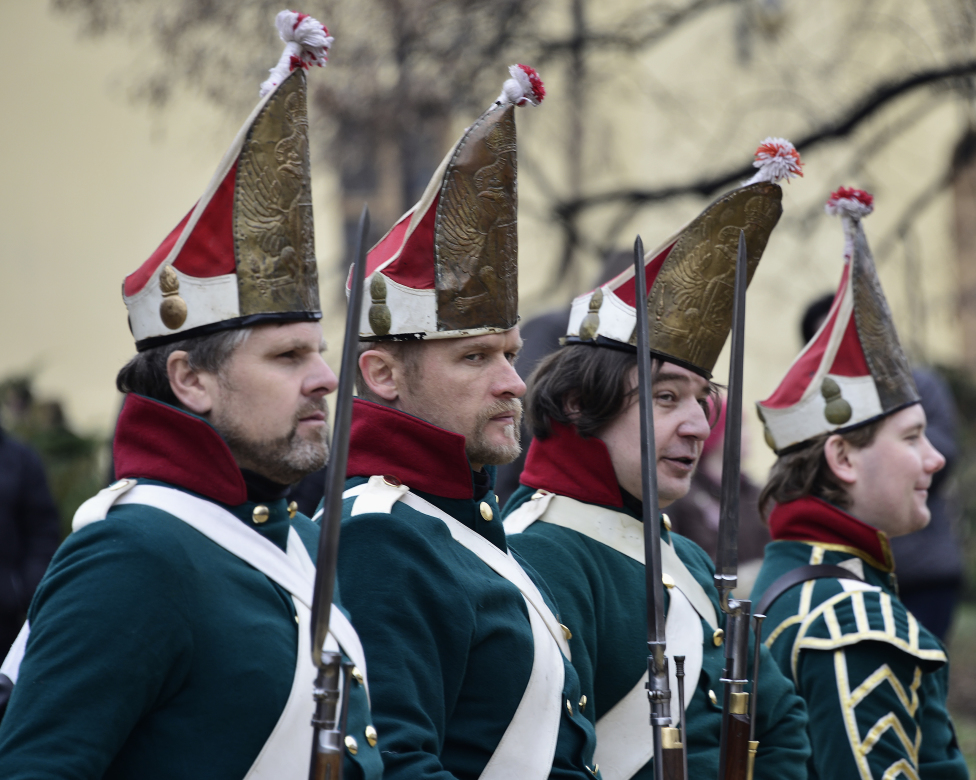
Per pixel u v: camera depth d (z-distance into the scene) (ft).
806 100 107.34
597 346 34.96
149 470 24.14
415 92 103.19
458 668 28.04
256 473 24.89
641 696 33.30
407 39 102.73
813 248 123.24
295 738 23.16
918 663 37.81
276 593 24.22
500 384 30.14
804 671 37.88
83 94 144.25
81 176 143.95
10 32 145.28
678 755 26.55
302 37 25.18
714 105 118.01
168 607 22.34
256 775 22.72
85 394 143.54
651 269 35.17
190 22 103.65
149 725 22.57
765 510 42.50
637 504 35.37
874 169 126.62
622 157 120.57
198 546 23.39
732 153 113.91
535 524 34.50
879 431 40.65
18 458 67.46
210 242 24.39
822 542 40.47
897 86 96.43
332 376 25.13
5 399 104.73
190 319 24.31
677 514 61.72
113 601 21.95
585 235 113.39
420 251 29.86
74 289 144.05
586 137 117.50
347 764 24.38
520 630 29.45
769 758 35.14
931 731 39.01
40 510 67.82
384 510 28.71
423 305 29.73
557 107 114.01
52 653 21.68
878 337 40.86
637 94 120.06
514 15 103.50
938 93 97.35
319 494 54.39
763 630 39.47
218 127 122.83
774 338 126.72
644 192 106.22
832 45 110.42
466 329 29.78
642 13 109.29
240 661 22.90
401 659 27.25
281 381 24.48
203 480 24.08
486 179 30.07
